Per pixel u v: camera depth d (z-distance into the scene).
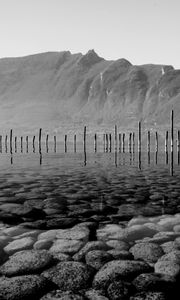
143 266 6.72
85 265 6.77
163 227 9.61
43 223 10.34
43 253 7.37
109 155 58.56
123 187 18.98
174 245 7.89
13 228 9.72
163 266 6.68
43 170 30.91
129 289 5.90
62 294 5.75
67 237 8.63
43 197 15.31
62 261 7.10
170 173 27.83
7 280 6.19
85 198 15.12
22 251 7.50
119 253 7.40
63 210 12.43
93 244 7.89
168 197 15.48
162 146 103.75
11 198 14.99
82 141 161.88
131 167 34.25
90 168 33.12
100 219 11.02
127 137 162.38
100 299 5.62
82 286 6.12
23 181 22.03
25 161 44.19
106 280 6.20
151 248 7.66
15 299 5.67
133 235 8.90
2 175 26.23
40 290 5.93
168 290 5.89
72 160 46.06
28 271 6.65
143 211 12.20
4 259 7.28
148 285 5.98
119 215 11.59
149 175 26.23
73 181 22.05
